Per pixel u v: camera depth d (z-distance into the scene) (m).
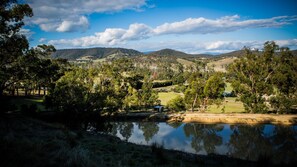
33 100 66.06
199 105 70.00
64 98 33.72
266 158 15.11
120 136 41.94
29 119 28.84
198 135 43.44
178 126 52.59
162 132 46.34
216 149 33.44
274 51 64.81
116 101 42.78
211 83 63.22
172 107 67.75
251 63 65.25
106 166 10.33
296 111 63.97
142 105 73.06
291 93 67.94
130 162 12.70
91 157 11.00
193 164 15.06
